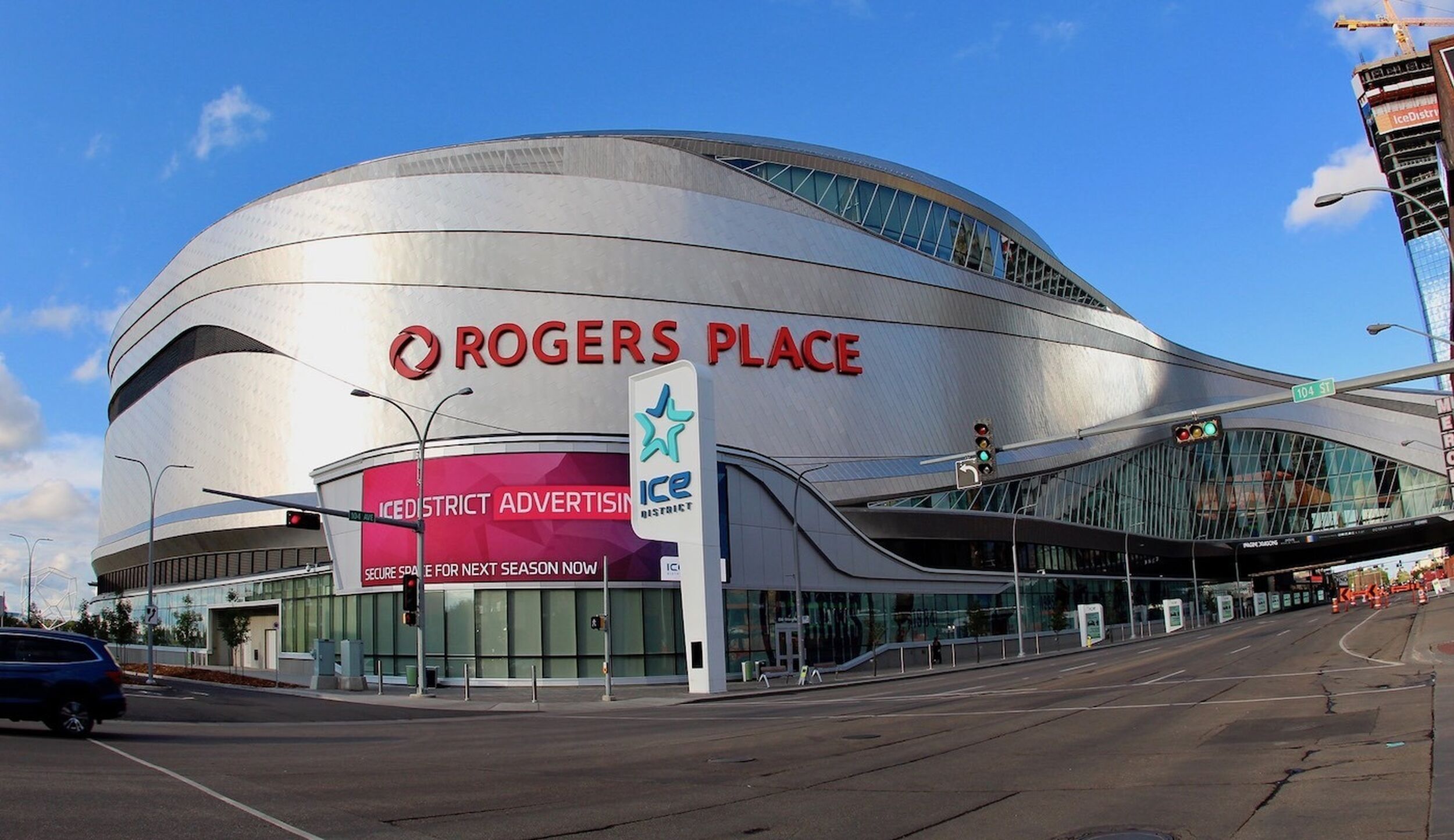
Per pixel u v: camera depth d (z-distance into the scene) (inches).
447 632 1808.6
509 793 553.9
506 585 1793.8
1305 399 1075.9
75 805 488.1
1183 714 829.8
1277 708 816.9
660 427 1636.3
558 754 764.6
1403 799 421.7
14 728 898.7
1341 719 710.5
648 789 564.1
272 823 457.1
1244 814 418.3
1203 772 533.0
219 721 1134.4
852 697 1375.5
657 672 1807.3
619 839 422.6
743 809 489.4
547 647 1777.8
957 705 1095.0
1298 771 514.0
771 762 675.4
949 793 512.4
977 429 1234.6
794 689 1652.3
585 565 1800.0
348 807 505.0
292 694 1702.8
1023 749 676.1
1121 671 1510.8
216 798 528.1
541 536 1802.4
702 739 849.5
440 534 1834.4
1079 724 805.9
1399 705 759.7
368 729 1054.4
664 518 1614.2
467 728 1055.6
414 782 601.3
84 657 855.1
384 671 1889.8
